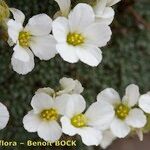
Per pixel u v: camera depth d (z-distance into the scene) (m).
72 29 0.10
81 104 0.11
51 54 0.10
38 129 0.11
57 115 0.11
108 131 0.13
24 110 0.14
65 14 0.10
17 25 0.10
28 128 0.10
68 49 0.10
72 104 0.11
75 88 0.11
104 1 0.10
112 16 0.10
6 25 0.10
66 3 0.10
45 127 0.11
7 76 0.14
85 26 0.10
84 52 0.10
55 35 0.10
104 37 0.10
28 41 0.10
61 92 0.11
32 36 0.10
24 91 0.14
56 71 0.14
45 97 0.10
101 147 0.14
